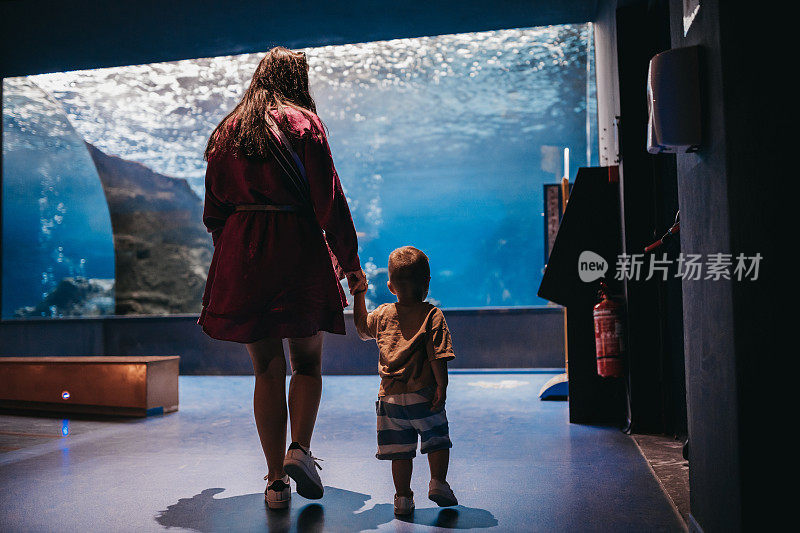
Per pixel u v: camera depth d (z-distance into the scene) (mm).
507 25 6352
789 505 1446
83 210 26969
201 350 8438
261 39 6621
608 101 4730
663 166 3814
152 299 16062
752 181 1497
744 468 1478
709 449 1794
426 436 2271
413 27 6367
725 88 1522
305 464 2258
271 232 2389
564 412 4617
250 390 6449
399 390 2281
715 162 1622
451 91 21000
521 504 2406
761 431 1466
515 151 29141
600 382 4188
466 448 3434
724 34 1529
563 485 2672
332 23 6250
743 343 1485
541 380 6719
